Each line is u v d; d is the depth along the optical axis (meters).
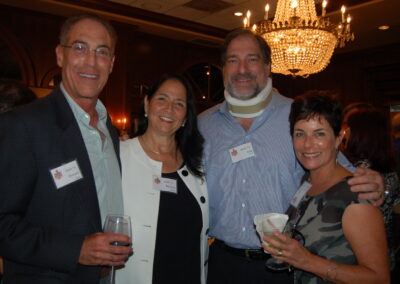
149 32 7.53
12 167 1.37
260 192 2.10
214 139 2.27
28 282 1.45
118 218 1.49
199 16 6.55
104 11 6.32
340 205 1.44
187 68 8.30
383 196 1.46
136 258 1.83
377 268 1.33
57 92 1.62
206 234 2.07
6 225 1.34
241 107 2.18
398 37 7.20
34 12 6.43
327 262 1.37
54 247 1.38
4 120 1.42
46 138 1.46
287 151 2.12
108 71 1.69
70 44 1.60
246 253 2.04
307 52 3.98
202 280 2.01
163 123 1.97
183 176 2.04
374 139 2.12
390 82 7.96
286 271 1.95
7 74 6.38
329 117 1.54
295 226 1.56
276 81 9.66
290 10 4.04
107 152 1.76
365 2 5.42
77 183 1.51
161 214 1.91
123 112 7.32
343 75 8.55
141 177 1.95
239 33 2.29
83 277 1.51
